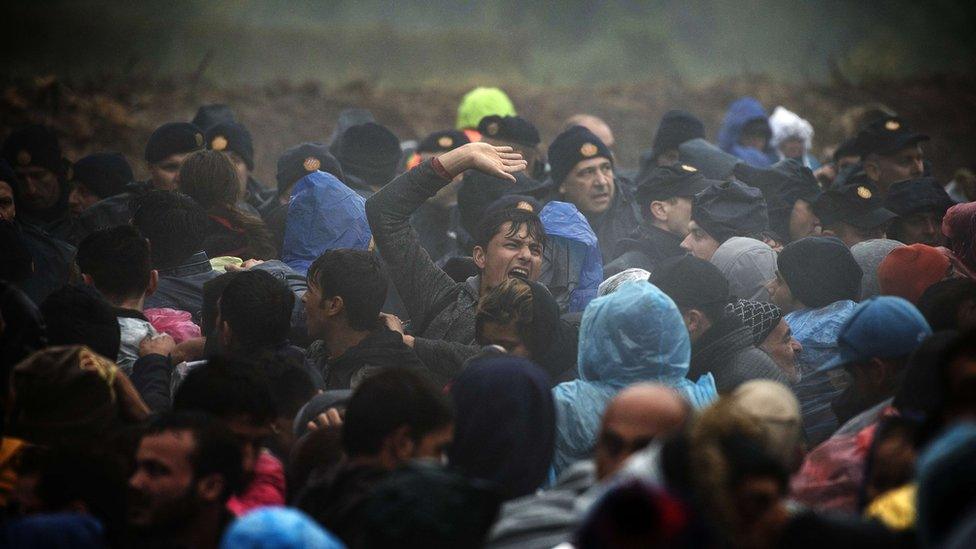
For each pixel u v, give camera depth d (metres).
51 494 13.02
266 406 14.79
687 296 18.72
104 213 26.89
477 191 26.22
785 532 10.52
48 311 17.25
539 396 14.43
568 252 23.11
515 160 21.02
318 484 13.72
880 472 13.05
